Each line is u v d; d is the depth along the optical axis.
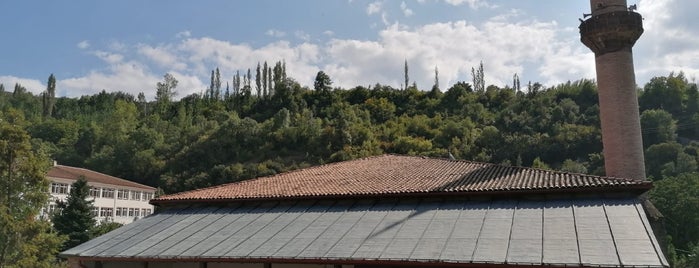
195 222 21.52
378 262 15.20
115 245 20.03
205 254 17.62
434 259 14.68
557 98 108.88
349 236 17.41
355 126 97.25
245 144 95.06
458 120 101.50
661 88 100.50
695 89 101.25
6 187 26.84
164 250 18.64
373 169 25.00
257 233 19.06
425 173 22.84
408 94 122.56
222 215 21.95
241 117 120.06
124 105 129.62
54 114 132.00
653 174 70.56
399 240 16.44
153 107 141.00
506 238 15.38
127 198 72.31
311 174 25.84
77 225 45.47
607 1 27.83
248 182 25.89
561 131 85.56
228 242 18.53
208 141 94.94
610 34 26.97
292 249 16.97
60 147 100.69
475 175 21.38
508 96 114.50
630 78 26.95
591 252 13.66
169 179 86.38
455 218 17.59
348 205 20.77
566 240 14.62
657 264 12.55
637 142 26.31
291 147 94.06
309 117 103.00
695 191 51.47
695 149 77.12
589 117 93.62
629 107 26.59
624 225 15.12
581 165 72.31
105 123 108.88
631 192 17.50
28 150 27.91
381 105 114.19
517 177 20.23
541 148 81.62
